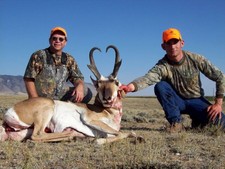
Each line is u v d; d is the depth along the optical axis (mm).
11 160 2096
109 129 2777
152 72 3447
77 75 3566
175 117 3514
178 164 2045
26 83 3396
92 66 2887
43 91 3434
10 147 2301
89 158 2174
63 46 3479
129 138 2781
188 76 3482
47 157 2156
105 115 2887
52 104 2797
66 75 3545
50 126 2803
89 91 3664
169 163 2090
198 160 2191
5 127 2773
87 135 2836
